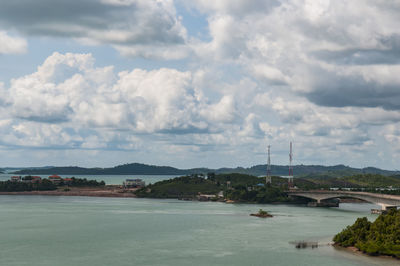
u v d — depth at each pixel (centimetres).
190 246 18462
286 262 15725
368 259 16150
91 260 15925
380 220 18562
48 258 16238
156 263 15512
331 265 15338
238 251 17475
